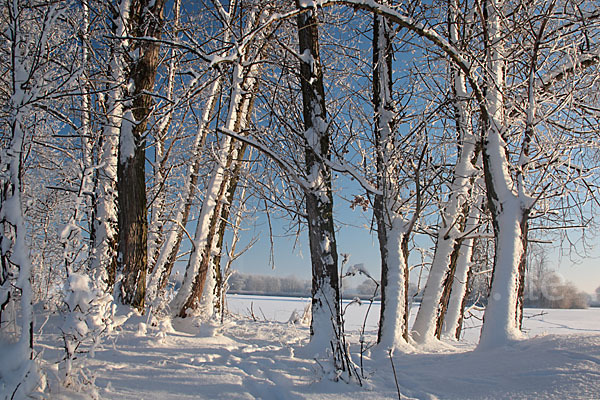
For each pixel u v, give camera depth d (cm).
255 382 441
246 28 913
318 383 433
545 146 707
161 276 1154
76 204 441
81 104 931
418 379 451
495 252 599
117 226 866
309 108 679
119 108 861
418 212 671
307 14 692
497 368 445
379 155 727
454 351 714
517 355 471
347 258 494
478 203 976
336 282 640
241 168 1031
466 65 650
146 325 719
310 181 651
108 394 380
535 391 368
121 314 734
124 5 847
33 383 334
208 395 393
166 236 1183
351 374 443
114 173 868
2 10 504
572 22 673
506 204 600
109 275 840
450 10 789
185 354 571
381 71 768
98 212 844
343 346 462
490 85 699
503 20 696
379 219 707
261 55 900
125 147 808
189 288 914
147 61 837
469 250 1016
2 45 617
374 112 766
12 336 367
